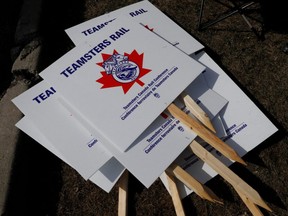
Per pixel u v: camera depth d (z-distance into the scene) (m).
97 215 1.40
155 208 1.40
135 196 1.42
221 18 1.76
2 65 1.88
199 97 1.51
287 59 1.71
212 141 1.34
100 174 1.38
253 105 1.52
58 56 1.81
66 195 1.45
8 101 1.64
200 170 1.41
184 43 1.66
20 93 1.65
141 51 1.57
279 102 1.59
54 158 1.53
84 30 1.71
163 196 1.42
